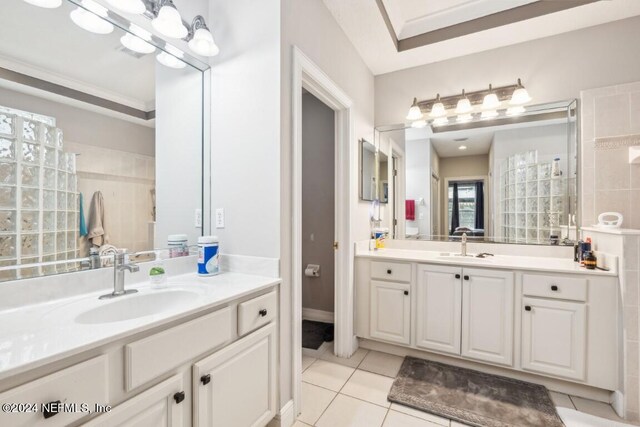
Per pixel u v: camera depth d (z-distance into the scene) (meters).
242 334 1.25
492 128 2.49
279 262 1.49
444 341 2.11
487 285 1.98
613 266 1.68
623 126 2.03
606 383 1.67
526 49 2.36
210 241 1.53
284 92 1.52
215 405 1.10
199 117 1.69
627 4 1.95
